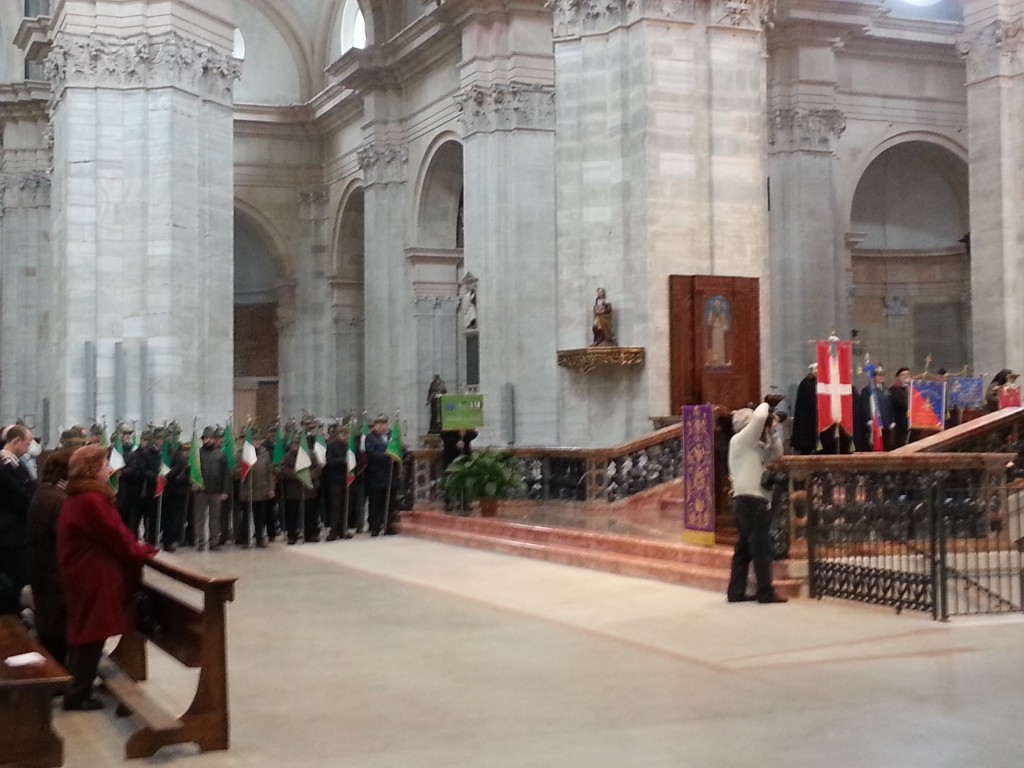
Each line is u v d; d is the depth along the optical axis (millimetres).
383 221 29859
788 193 25656
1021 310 18750
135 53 21656
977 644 8125
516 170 23781
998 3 18875
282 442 17438
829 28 25625
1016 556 10672
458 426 19344
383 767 5574
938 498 9156
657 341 16859
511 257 23688
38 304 31953
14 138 31984
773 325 25641
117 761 5812
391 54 29250
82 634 6777
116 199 21719
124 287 21609
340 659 8281
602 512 16328
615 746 5824
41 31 26797
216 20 22656
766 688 6973
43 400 28875
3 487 8203
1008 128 18922
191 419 21812
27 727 5602
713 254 17219
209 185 22531
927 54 27984
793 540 10633
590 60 17594
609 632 8992
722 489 11836
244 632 9477
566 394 17781
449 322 29188
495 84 23844
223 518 16891
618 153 17328
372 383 30031
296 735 6223
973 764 5371
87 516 6730
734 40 17484
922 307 29781
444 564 13883
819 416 12820
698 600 10320
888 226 29875
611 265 17344
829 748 5680
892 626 8836
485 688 7215
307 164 36031
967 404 15047
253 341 38281
